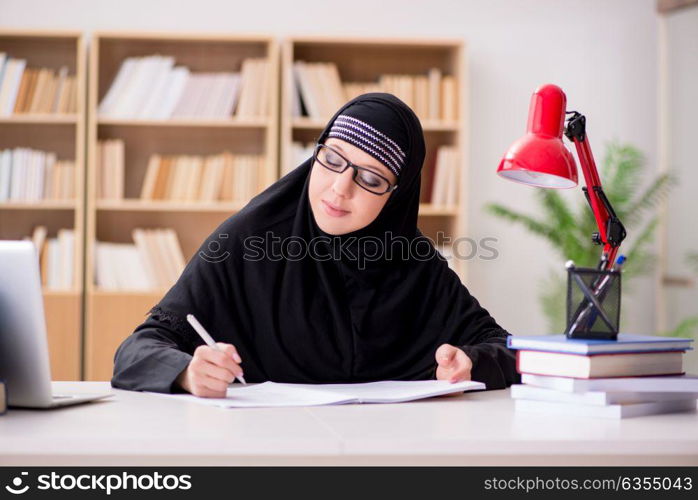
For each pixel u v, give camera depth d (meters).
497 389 1.55
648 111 4.48
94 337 3.86
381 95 1.69
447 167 4.14
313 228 1.72
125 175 4.18
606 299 1.26
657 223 4.13
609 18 4.45
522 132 4.42
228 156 4.07
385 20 4.35
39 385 1.18
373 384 1.54
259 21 4.27
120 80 4.01
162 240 4.02
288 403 1.28
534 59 4.43
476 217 4.42
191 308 1.65
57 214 4.16
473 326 1.80
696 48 4.14
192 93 4.04
